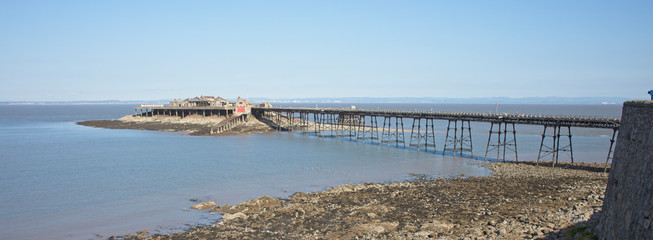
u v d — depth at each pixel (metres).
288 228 35.50
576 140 99.19
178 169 63.56
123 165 67.44
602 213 29.31
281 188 50.91
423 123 165.75
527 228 32.62
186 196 47.50
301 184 53.06
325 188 50.81
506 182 50.38
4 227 37.50
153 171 62.03
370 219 37.25
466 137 107.94
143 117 167.50
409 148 83.69
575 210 36.56
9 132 131.50
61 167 65.94
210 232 35.12
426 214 38.28
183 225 37.34
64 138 111.31
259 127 130.12
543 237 30.28
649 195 22.98
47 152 83.50
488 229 33.12
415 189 48.03
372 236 32.88
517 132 122.25
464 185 49.56
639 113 26.00
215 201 45.41
